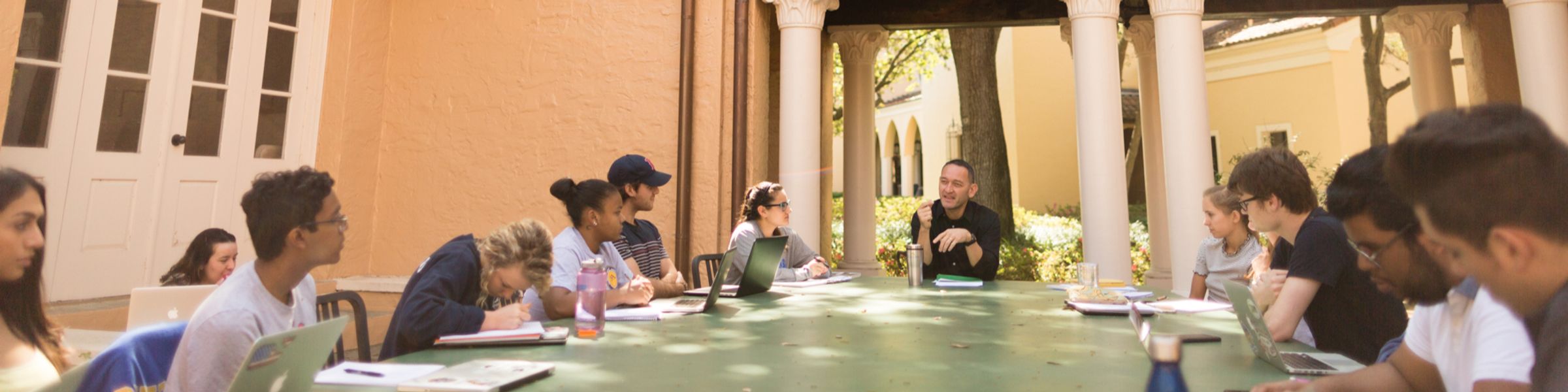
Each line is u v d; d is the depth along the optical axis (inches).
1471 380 55.3
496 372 75.2
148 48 221.6
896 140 1132.5
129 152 216.4
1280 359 78.8
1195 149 223.3
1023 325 114.9
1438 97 310.8
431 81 275.9
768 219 189.0
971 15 317.7
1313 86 702.5
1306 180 105.7
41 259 68.6
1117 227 227.3
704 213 249.0
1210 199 153.3
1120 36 605.0
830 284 181.5
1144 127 331.6
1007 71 778.8
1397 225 53.6
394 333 98.9
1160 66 230.7
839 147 1156.5
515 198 265.0
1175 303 136.0
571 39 266.2
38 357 68.2
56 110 202.1
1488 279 39.8
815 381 75.9
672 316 124.3
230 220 237.3
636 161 181.3
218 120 235.8
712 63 252.7
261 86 245.0
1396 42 668.7
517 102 268.4
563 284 125.0
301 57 255.3
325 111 258.5
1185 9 228.8
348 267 264.5
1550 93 218.7
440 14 277.6
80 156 206.2
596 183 136.6
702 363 84.7
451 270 101.6
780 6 251.4
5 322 66.6
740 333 106.5
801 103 246.2
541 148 265.0
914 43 691.4
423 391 68.6
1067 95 777.6
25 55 197.3
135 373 90.7
